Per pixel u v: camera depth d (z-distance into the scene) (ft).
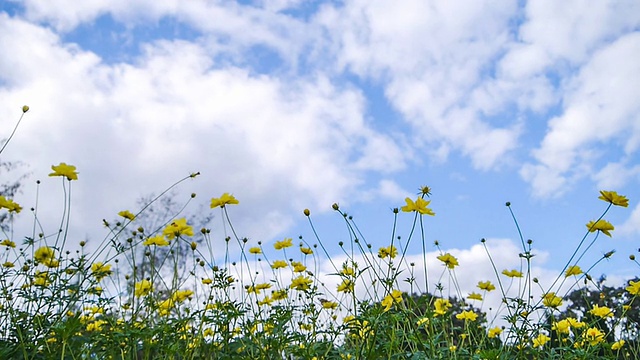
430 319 4.69
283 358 4.67
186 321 4.58
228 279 4.93
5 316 4.49
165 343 4.54
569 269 5.18
